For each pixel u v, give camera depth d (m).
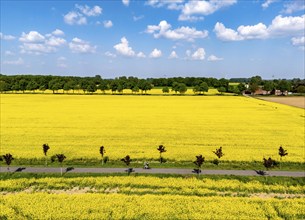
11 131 54.72
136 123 64.31
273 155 39.19
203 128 58.91
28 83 175.38
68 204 23.73
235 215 22.23
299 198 25.75
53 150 41.03
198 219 21.62
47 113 80.00
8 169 32.75
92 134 52.28
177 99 132.50
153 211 22.72
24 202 24.09
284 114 81.50
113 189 27.77
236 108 96.19
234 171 32.72
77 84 182.00
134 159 37.16
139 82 173.75
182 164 35.53
